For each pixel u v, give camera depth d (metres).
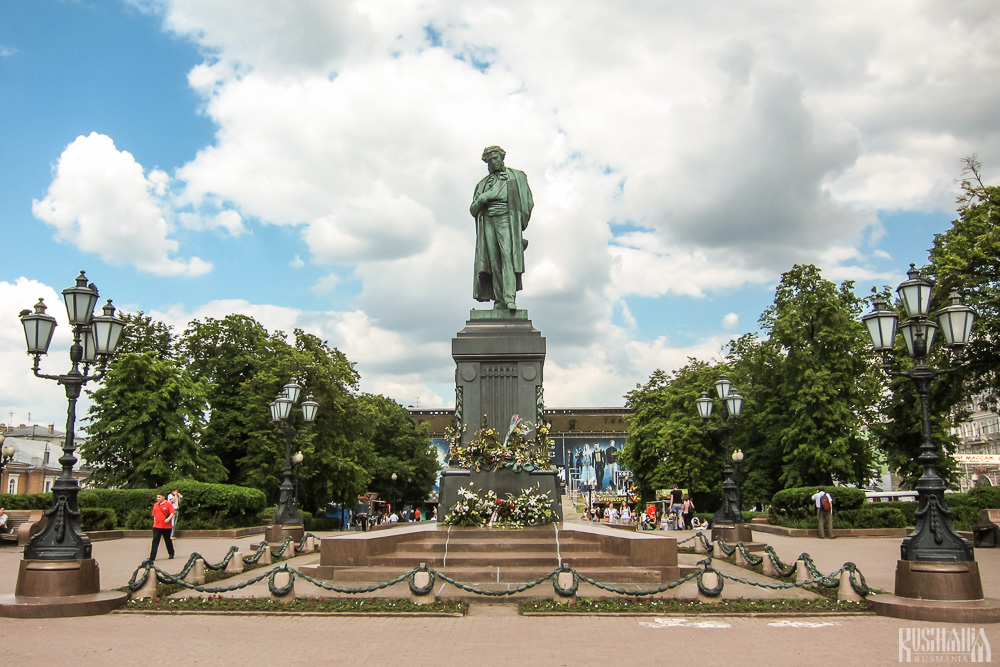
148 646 9.18
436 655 8.70
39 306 13.05
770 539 30.44
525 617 11.30
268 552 18.48
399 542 15.97
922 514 11.99
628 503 57.12
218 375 47.19
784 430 42.44
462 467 18.80
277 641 9.51
